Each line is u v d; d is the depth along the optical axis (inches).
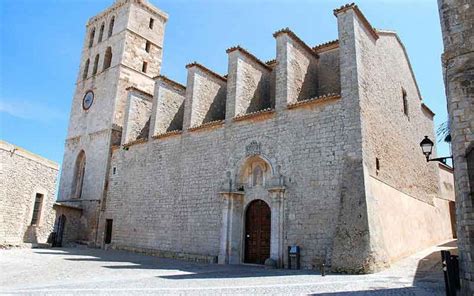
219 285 379.6
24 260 612.1
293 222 612.7
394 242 601.6
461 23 361.7
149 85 1310.3
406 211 706.8
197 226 767.7
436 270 502.9
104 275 459.5
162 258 766.5
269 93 898.7
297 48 765.9
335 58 809.5
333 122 610.5
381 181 609.9
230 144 762.8
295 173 635.5
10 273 460.1
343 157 581.0
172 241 807.1
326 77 810.8
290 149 655.1
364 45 663.8
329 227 567.2
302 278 444.8
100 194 1055.0
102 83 1268.5
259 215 699.4
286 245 609.9
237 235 703.7
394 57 816.3
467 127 332.5
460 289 317.4
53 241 969.5
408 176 769.6
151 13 1390.3
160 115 989.8
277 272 523.8
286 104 684.7
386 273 491.8
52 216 986.1
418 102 959.6
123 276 452.1
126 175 1005.2
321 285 381.4
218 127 799.1
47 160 962.1
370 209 532.4
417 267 539.8
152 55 1357.0
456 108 343.6
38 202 936.3
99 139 1162.0
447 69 362.0
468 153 325.1
